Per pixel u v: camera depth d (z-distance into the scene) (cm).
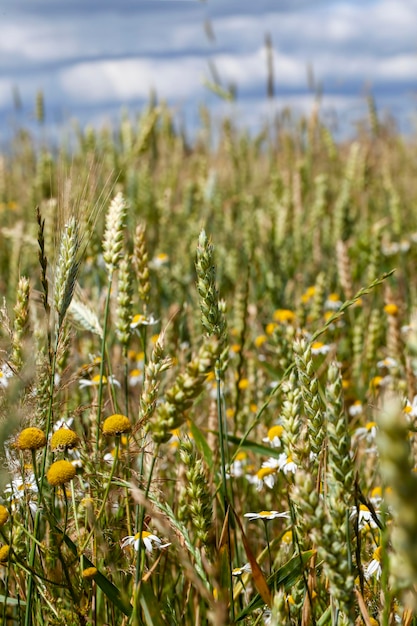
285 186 325
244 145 379
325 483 100
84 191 107
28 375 100
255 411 147
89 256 151
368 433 130
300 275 233
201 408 152
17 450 102
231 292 226
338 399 91
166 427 89
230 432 139
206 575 100
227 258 235
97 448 109
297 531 101
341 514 91
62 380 110
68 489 111
